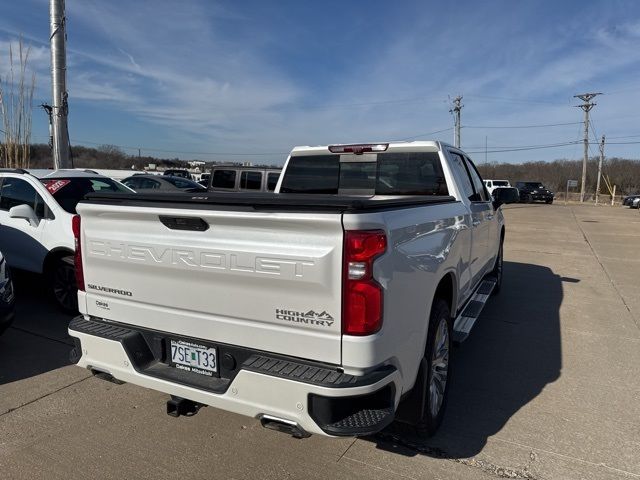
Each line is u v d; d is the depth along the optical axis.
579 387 4.19
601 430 3.47
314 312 2.39
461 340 3.81
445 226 3.43
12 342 5.01
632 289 8.03
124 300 3.02
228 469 2.97
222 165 9.75
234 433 3.38
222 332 2.66
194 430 3.42
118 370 2.94
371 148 4.74
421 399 3.01
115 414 3.63
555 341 5.38
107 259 3.04
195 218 2.62
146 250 2.85
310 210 2.34
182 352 2.83
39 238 5.84
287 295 2.44
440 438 3.34
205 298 2.69
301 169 5.14
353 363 2.34
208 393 2.61
